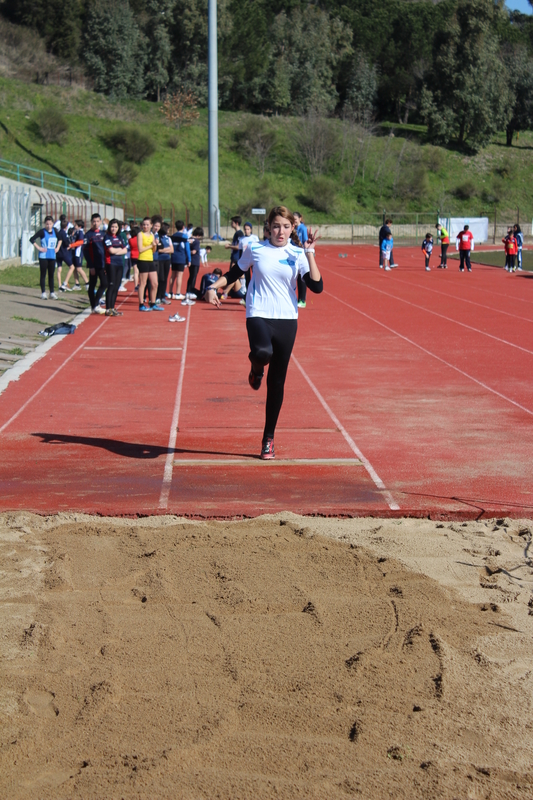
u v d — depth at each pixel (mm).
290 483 6109
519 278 27719
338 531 5074
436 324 16047
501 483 6133
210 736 2855
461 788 2602
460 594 4137
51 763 2707
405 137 76562
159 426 7922
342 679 3273
